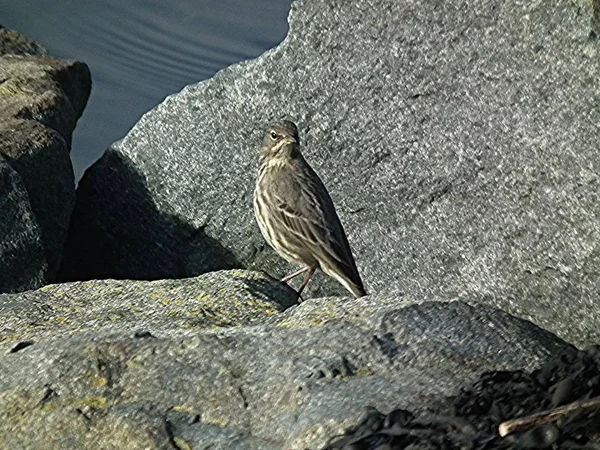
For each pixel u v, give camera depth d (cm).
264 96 1332
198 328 938
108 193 1438
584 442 739
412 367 854
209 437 808
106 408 833
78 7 1856
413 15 1215
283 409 819
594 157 1102
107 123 1675
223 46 1791
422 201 1230
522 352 873
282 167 1286
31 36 1792
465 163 1191
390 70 1239
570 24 1105
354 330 884
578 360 817
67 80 1514
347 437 770
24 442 825
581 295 1124
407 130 1233
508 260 1167
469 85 1182
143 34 1814
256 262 1384
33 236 1246
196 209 1398
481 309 905
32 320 1003
